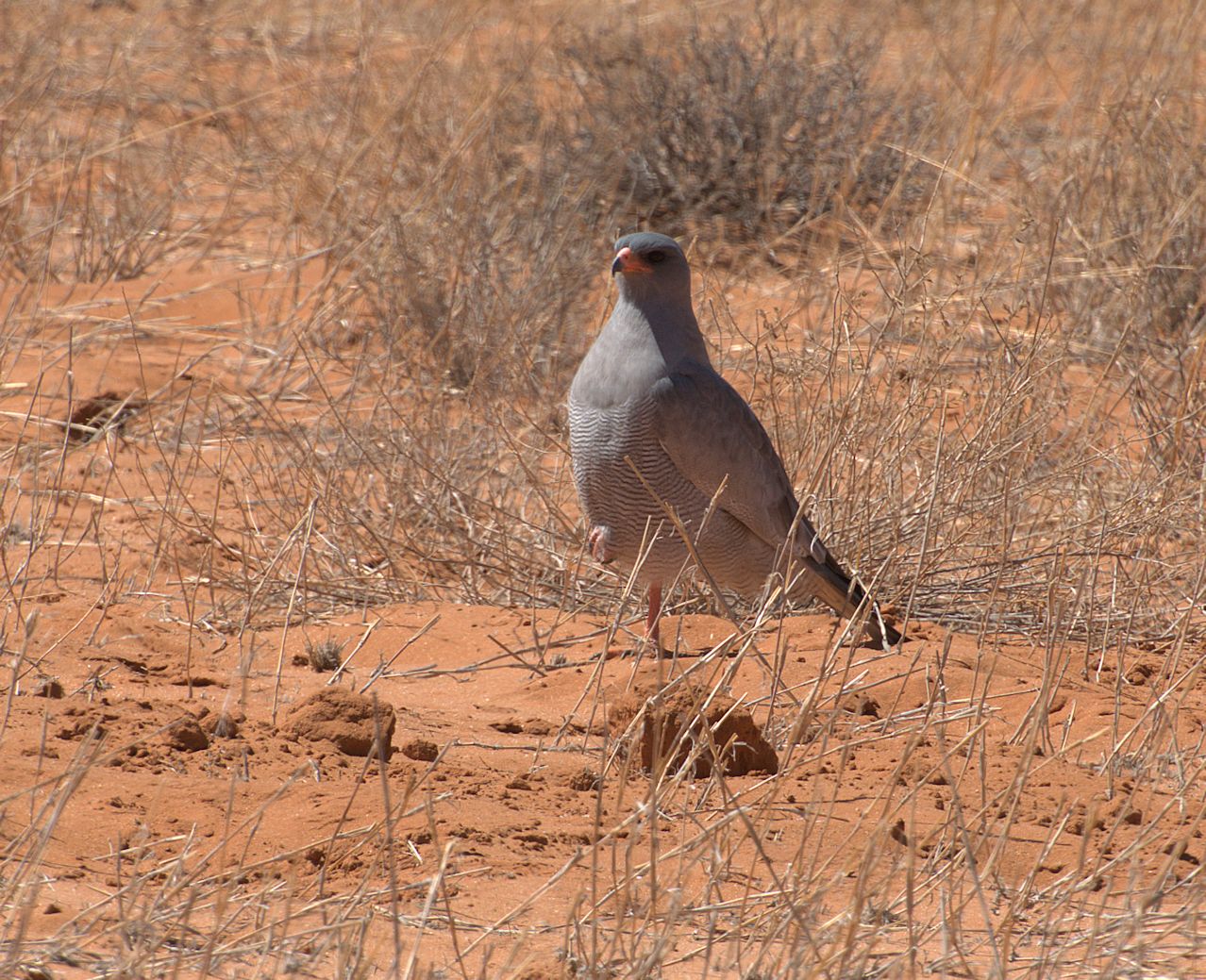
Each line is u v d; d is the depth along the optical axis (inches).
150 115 1003.9
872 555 453.1
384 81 975.0
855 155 782.5
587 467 414.9
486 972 227.8
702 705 316.2
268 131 967.6
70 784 251.8
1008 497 460.4
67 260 772.6
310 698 334.3
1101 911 248.2
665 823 291.4
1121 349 540.4
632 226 768.9
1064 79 1023.6
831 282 611.2
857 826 271.7
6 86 965.8
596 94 840.9
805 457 474.6
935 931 250.4
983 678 382.9
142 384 630.5
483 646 417.1
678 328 406.9
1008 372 509.4
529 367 590.6
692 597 459.2
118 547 481.1
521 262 668.1
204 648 402.0
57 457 565.3
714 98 796.0
